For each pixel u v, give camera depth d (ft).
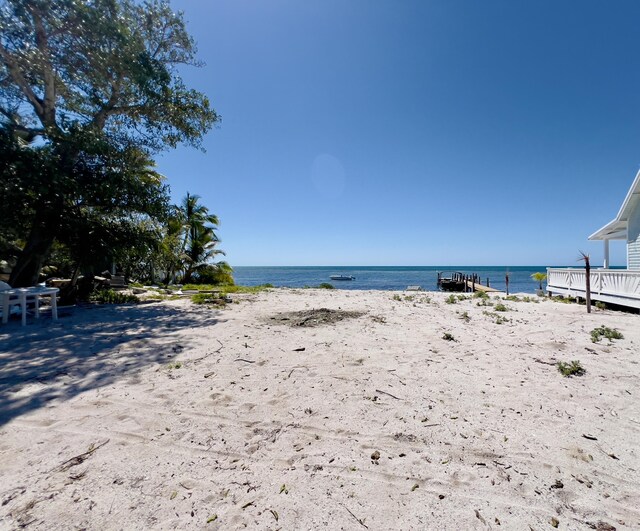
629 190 37.09
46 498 5.66
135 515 5.36
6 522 5.11
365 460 7.02
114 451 7.13
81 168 27.71
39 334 17.43
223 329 19.58
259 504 5.69
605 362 13.83
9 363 12.75
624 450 7.45
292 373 12.23
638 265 37.60
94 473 6.38
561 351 15.51
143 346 15.49
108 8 27.45
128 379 11.37
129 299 31.96
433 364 13.46
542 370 12.83
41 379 11.17
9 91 28.78
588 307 27.61
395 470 6.69
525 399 10.15
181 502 5.68
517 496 5.97
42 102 29.55
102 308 26.84
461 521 5.37
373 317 24.09
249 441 7.70
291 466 6.79
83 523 5.15
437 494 6.00
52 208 25.14
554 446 7.60
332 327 20.52
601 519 5.44
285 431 8.17
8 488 5.87
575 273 37.27
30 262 27.12
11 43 25.57
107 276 45.06
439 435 8.05
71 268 38.19
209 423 8.48
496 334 19.03
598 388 11.02
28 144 27.66
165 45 34.32
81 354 14.05
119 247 28.78
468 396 10.36
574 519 5.44
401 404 9.75
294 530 5.15
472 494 6.02
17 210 24.68
